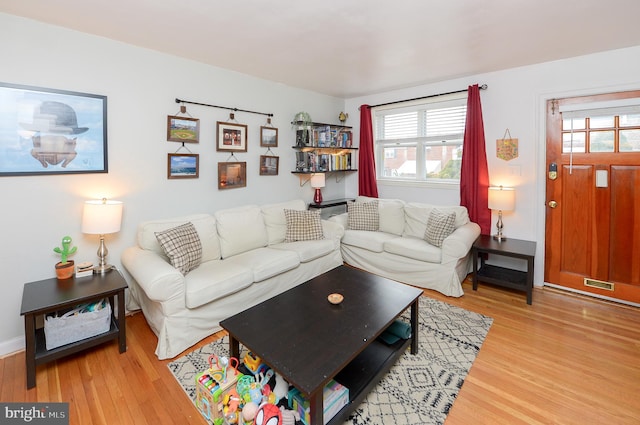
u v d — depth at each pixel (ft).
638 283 9.39
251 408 4.66
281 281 9.93
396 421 5.31
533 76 10.56
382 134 15.21
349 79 12.28
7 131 7.01
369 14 6.85
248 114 11.82
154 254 8.38
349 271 8.66
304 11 6.70
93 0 6.27
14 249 7.30
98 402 5.78
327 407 4.85
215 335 8.13
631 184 9.32
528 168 10.95
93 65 8.10
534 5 6.48
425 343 7.57
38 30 7.25
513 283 10.05
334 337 5.46
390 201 13.41
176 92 9.76
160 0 6.26
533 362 6.81
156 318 7.63
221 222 10.12
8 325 7.34
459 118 12.68
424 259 10.62
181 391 6.08
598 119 9.67
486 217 11.86
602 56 9.34
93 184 8.36
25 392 6.02
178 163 9.98
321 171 14.24
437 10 6.66
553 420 5.28
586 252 10.19
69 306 6.70
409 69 10.94
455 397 5.82
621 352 7.13
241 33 7.88
